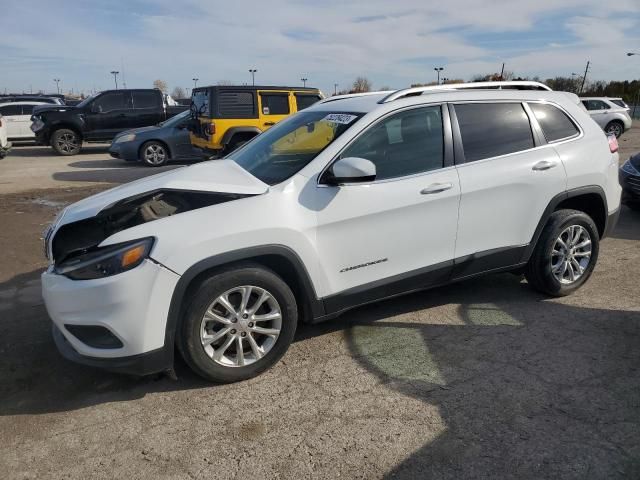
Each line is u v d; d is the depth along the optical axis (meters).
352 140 3.52
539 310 4.25
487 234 3.99
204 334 3.14
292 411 3.00
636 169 7.31
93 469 2.58
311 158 3.48
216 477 2.51
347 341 3.80
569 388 3.15
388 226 3.57
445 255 3.86
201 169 3.80
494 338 3.80
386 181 3.56
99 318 2.90
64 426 2.91
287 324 3.34
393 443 2.71
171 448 2.72
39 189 10.14
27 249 6.12
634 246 6.00
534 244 4.22
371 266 3.58
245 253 3.11
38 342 3.87
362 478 2.48
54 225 3.42
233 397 3.15
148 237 2.95
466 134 3.91
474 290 4.68
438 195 3.69
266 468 2.55
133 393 3.21
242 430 2.85
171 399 3.14
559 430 2.77
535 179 4.07
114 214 3.40
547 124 4.28
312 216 3.31
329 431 2.81
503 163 3.97
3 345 3.82
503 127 4.07
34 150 18.28
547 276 4.30
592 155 4.38
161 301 2.94
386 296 3.72
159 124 14.97
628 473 2.46
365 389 3.20
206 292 3.06
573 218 4.31
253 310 3.24
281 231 3.19
